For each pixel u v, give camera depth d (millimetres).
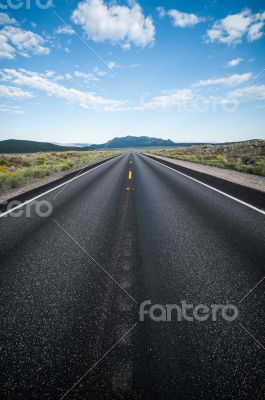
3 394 1776
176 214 6781
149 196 9477
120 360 2041
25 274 3574
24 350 2180
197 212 6965
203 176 15867
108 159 42062
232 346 2188
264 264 3795
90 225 5859
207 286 3195
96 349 2160
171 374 1911
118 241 4836
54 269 3719
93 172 19469
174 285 3225
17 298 2984
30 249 4484
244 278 3387
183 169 21359
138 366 1983
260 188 10109
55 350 2166
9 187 11438
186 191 10500
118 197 9320
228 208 7367
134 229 5547
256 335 2320
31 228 5684
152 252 4301
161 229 5527
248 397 1737
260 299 2898
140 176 16469
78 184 12789
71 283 3309
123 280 3367
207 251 4309
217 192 10094
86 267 3770
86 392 1775
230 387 1813
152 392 1770
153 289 3133
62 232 5383
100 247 4547
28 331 2416
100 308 2752
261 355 2090
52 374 1931
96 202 8438
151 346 2188
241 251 4281
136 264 3852
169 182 13375
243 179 13273
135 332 2359
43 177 16547
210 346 2189
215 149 61000
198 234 5172
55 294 3053
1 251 4414
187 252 4281
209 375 1907
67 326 2467
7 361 2068
